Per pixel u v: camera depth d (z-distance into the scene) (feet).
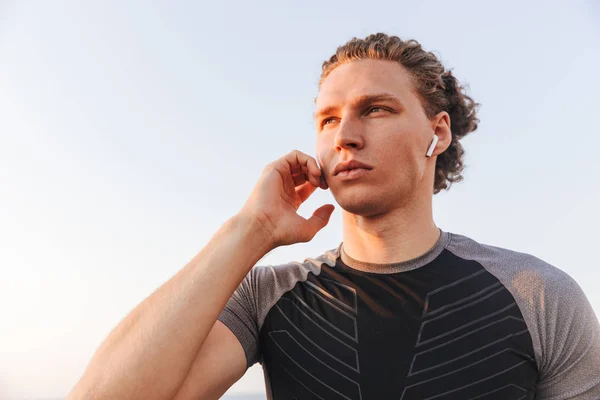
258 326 4.62
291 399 4.24
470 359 4.03
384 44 4.59
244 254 4.08
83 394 3.54
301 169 4.67
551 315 4.13
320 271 4.74
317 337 4.33
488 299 4.26
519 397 3.94
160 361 3.61
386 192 4.23
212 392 4.10
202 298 3.84
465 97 5.44
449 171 5.32
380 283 4.44
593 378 3.98
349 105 4.35
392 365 4.07
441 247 4.63
